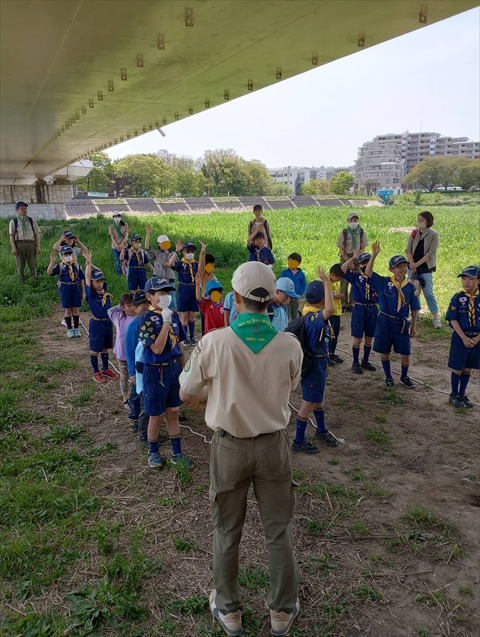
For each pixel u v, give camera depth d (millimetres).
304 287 8000
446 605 3113
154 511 4023
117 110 14047
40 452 4887
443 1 5559
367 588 3215
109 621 2955
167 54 8180
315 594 3178
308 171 179125
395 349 6688
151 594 3178
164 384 4492
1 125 16688
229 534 2768
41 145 22859
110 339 6867
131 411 5434
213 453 2721
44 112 14328
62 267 8836
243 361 2609
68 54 8180
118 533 3740
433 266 9320
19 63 8797
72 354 8094
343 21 6359
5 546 3504
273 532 2746
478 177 109500
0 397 6023
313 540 3688
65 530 3770
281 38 7176
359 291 7219
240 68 9086
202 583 3266
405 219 33688
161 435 5332
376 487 4391
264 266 2705
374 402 6332
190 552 3557
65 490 4273
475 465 4809
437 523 3875
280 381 2664
